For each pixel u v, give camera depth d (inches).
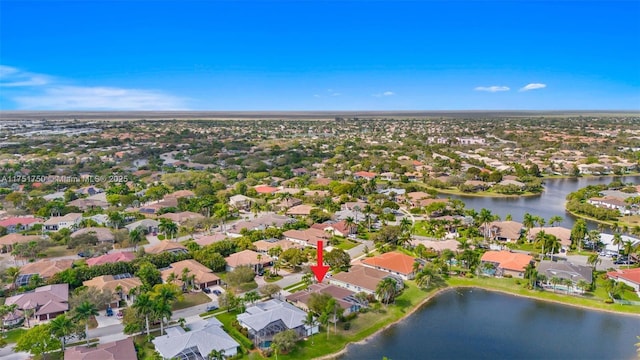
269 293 5162.4
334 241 7391.7
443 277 5994.1
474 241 7155.5
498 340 4495.6
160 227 7381.9
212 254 6117.1
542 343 4441.4
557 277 5605.3
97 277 5442.9
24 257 6407.5
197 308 5012.3
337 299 4948.3
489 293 5615.2
